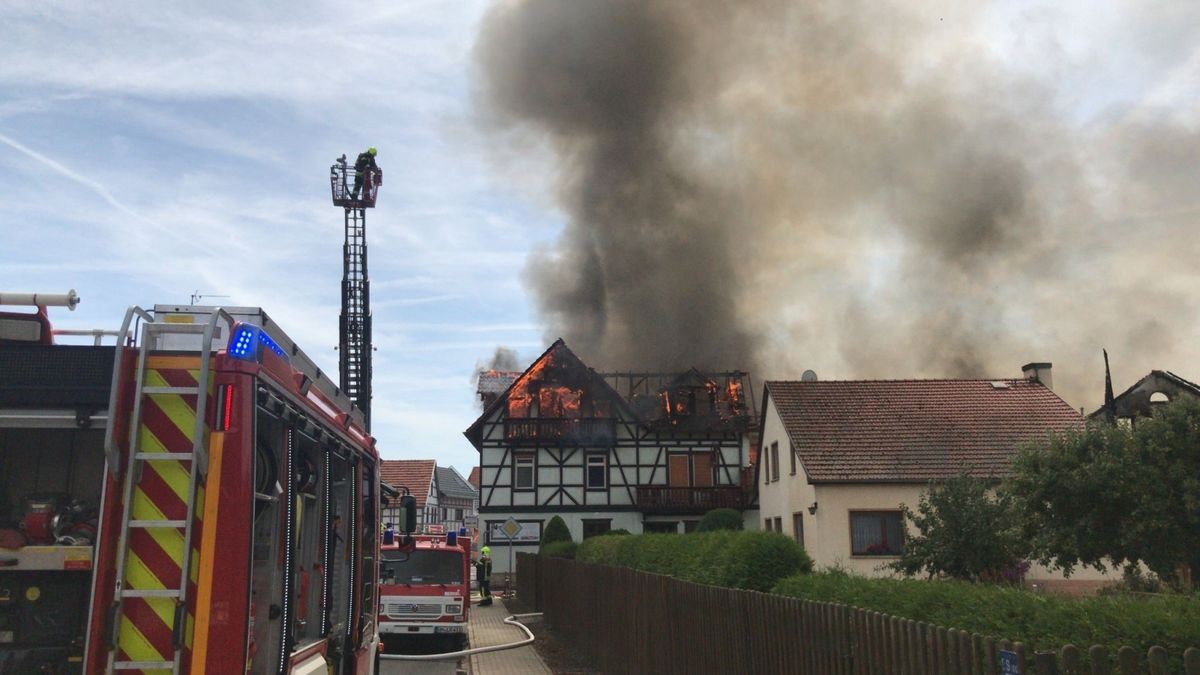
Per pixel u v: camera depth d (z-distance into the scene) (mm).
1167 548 12852
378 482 7992
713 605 8133
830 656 5746
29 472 3953
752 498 37875
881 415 27500
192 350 3738
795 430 26734
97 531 3547
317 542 5520
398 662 16000
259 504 4066
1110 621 3873
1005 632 4273
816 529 24109
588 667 14211
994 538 17031
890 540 24047
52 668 3629
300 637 5152
